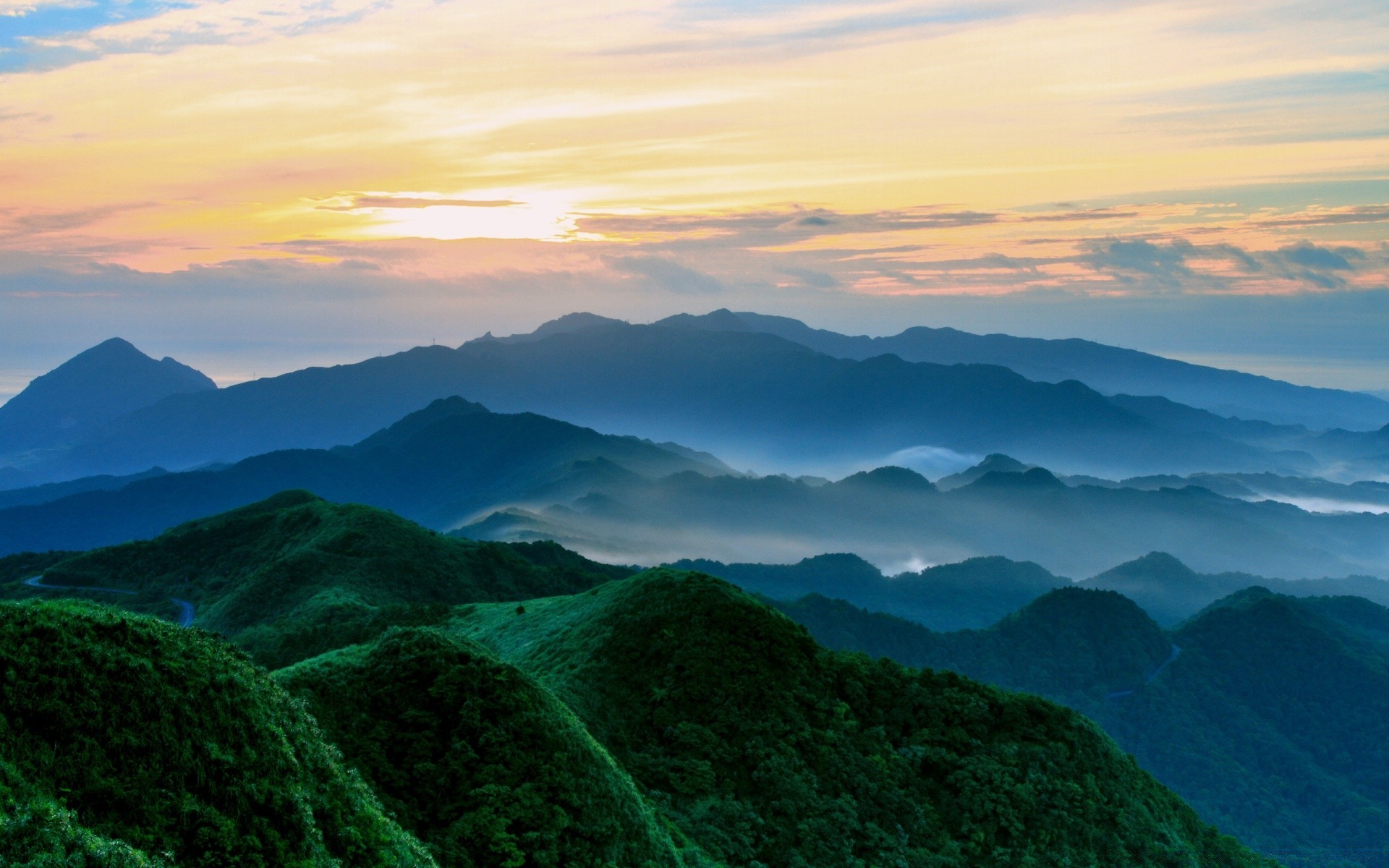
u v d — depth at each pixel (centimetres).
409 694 5844
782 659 8656
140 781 3222
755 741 7625
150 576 19250
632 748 7506
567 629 9169
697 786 7119
